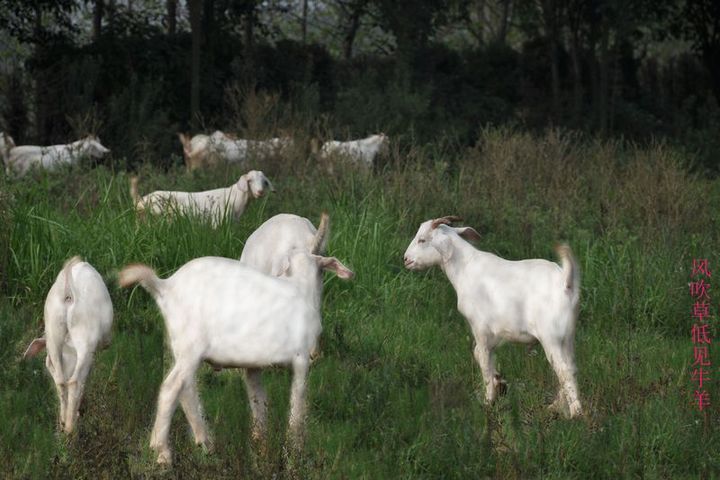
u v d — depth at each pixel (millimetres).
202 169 21984
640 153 23609
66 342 9695
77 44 38344
